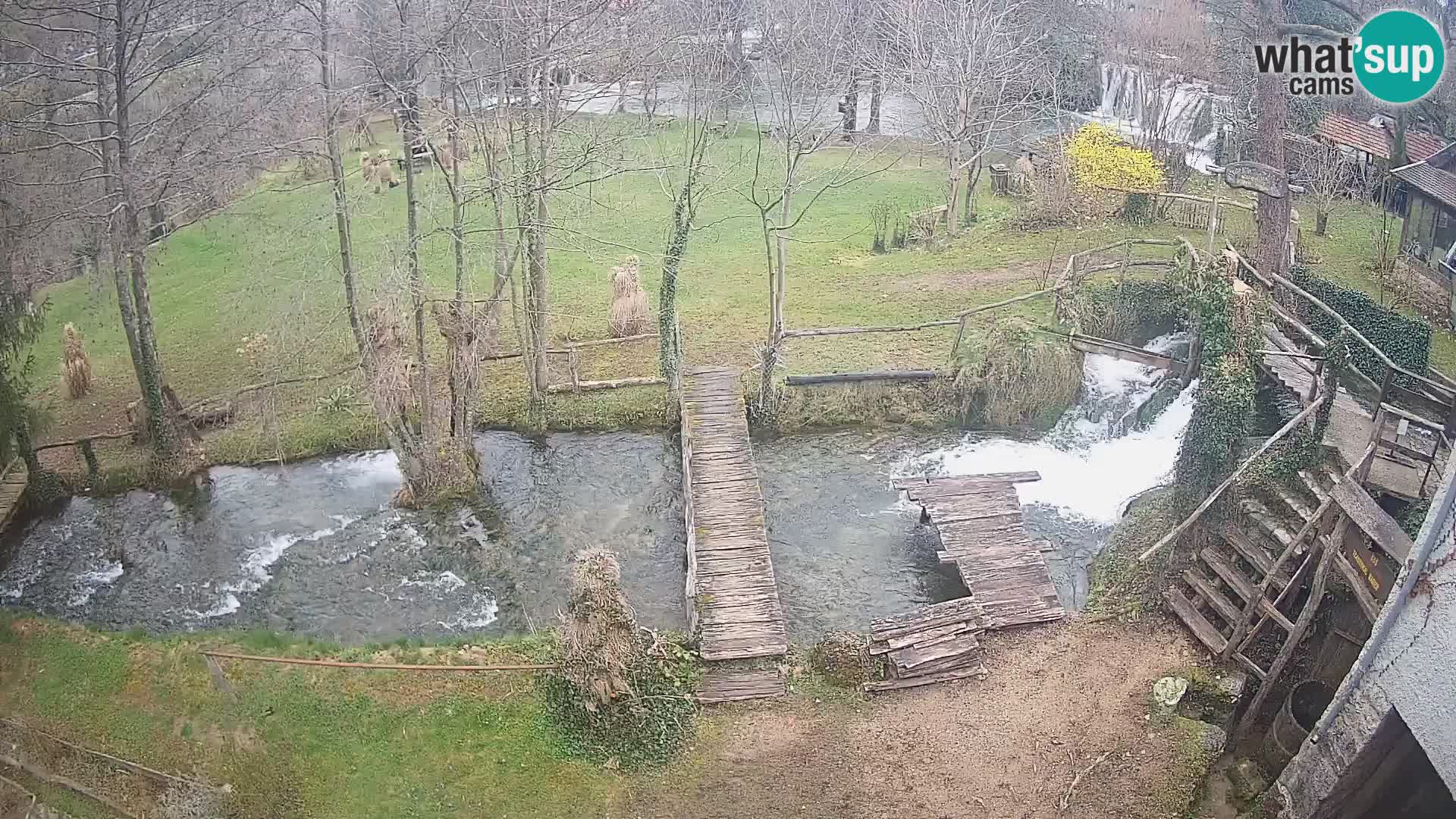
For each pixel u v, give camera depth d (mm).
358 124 21141
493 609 17203
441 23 21688
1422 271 25031
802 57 29953
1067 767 13375
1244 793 13516
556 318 26344
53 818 12469
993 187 35500
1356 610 14555
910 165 38250
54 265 23047
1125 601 16391
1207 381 16703
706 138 24094
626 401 22562
